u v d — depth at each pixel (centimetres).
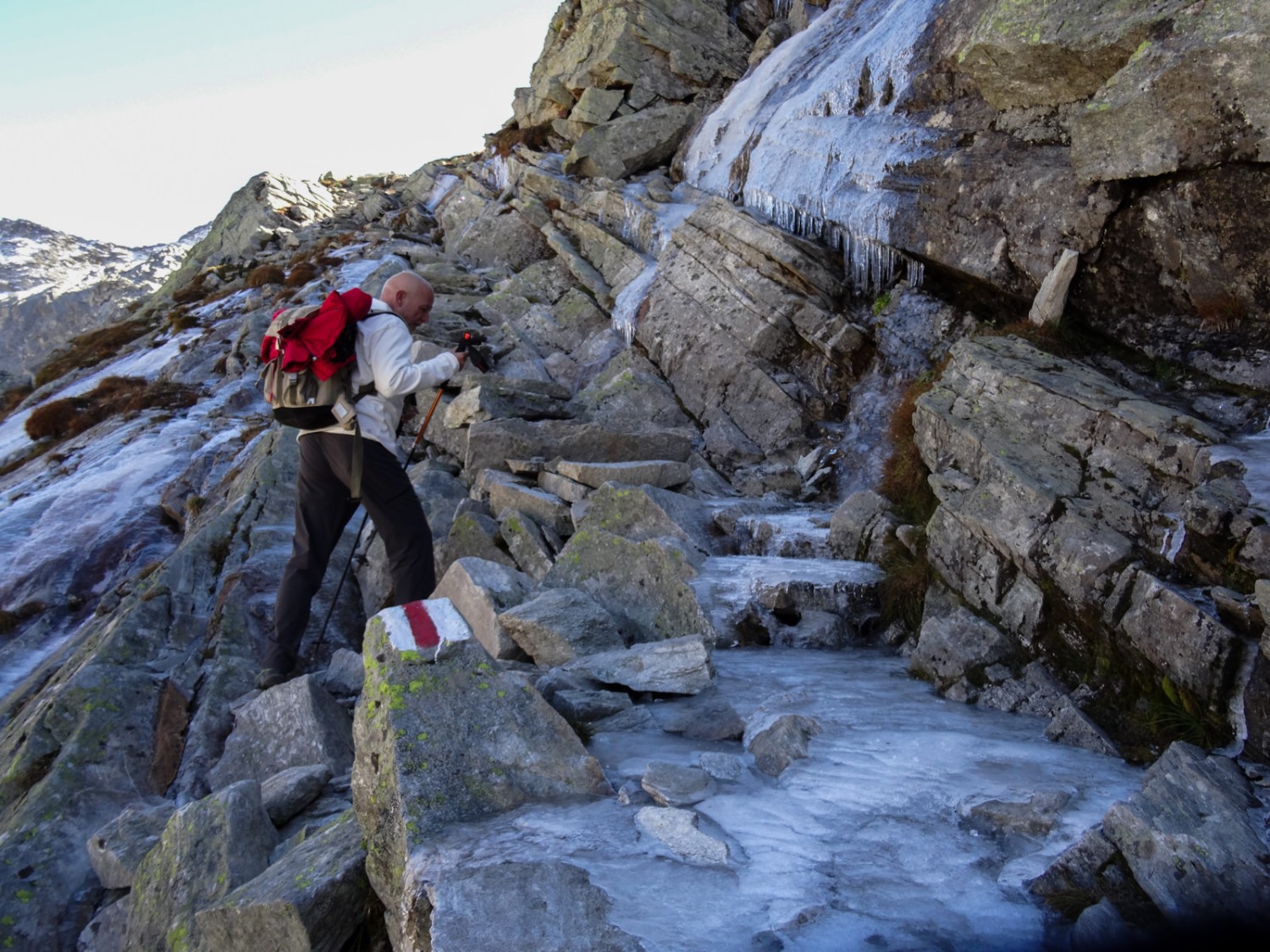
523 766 326
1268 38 477
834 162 947
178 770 539
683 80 1619
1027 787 326
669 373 1030
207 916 326
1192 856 253
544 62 1869
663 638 546
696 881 265
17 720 648
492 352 1179
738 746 388
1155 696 396
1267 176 496
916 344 820
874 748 372
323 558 542
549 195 1577
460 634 353
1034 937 239
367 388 503
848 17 1184
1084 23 617
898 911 249
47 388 1852
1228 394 507
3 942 438
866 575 572
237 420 1238
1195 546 401
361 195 3144
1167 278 569
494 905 249
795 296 935
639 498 670
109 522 1027
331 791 440
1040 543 456
